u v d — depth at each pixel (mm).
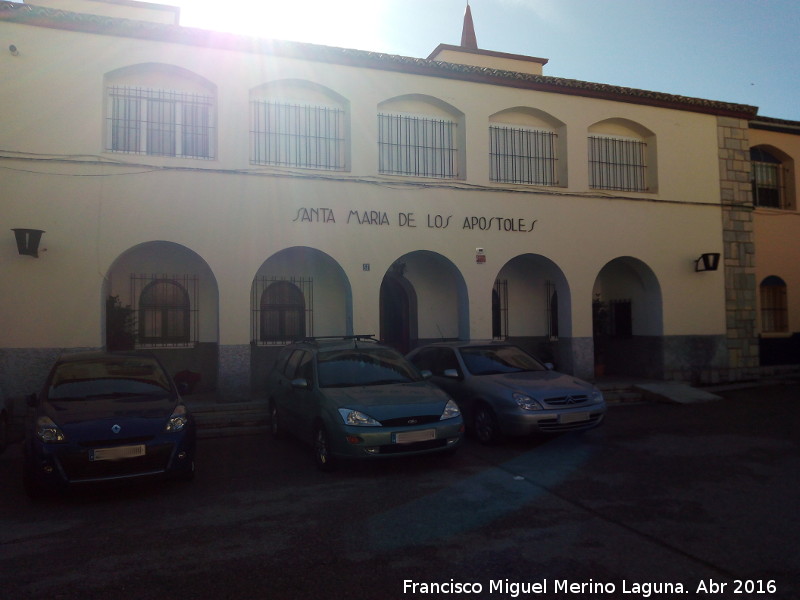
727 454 8500
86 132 11078
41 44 10953
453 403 8172
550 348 15672
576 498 6523
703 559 4895
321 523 5867
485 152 13789
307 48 12398
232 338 11734
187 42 11758
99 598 4355
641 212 15031
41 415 6980
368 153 12875
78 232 10953
